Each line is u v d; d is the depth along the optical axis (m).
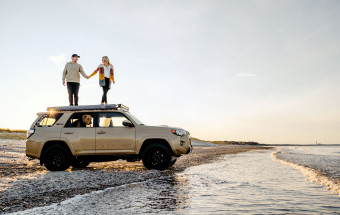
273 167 10.69
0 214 4.02
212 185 6.41
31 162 11.43
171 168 9.70
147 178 7.38
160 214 3.95
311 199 4.97
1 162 10.77
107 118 9.03
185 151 8.80
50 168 8.72
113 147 8.73
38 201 4.82
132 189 5.89
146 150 8.67
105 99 10.81
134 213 4.00
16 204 4.61
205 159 14.59
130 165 10.89
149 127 8.87
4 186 6.03
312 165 11.45
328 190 5.81
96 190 5.80
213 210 4.18
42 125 9.09
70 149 8.75
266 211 4.14
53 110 9.26
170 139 8.64
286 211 4.14
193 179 7.31
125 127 8.88
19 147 18.52
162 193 5.47
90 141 8.76
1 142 21.28
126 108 9.68
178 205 4.49
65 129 8.91
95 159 8.82
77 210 4.19
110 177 7.43
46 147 8.97
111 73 10.77
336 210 4.21
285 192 5.61
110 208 4.30
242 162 13.11
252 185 6.43
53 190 5.78
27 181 6.62
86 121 9.00
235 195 5.29
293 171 9.31
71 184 6.44
